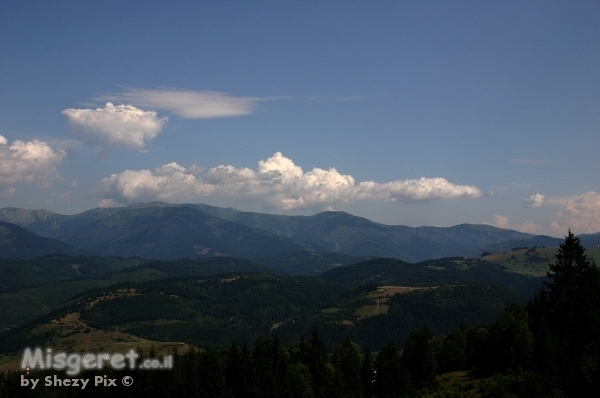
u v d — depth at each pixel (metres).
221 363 111.00
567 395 92.56
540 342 97.81
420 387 112.31
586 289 105.06
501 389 95.06
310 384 114.50
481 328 135.62
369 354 119.06
